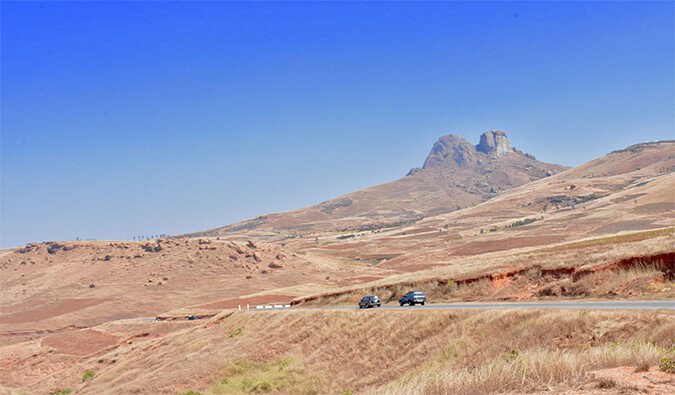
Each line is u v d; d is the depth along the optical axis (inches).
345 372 1526.8
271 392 1633.9
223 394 1733.5
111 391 2182.6
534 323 1088.8
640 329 865.5
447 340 1291.8
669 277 1299.2
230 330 2416.3
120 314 6993.1
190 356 2244.1
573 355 600.1
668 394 414.0
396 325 1552.7
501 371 583.2
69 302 7726.4
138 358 2755.9
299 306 2881.4
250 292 7357.3
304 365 1707.7
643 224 7731.3
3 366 4308.6
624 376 481.1
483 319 1259.2
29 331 6579.7
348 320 1806.1
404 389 624.4
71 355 4362.7
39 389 3078.2
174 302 7239.2
